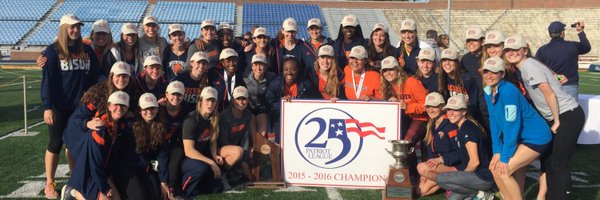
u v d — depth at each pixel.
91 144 3.65
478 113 4.70
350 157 4.74
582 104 6.77
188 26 32.44
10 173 5.16
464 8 34.12
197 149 4.49
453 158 4.24
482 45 4.68
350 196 4.51
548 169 3.87
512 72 3.84
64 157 5.99
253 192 4.60
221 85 4.98
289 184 4.83
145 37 5.57
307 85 5.12
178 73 5.25
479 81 4.71
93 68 4.52
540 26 32.34
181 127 4.42
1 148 6.40
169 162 4.29
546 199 4.04
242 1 35.28
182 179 4.39
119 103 3.65
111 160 3.90
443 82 4.66
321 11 34.69
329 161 4.77
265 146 4.78
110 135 3.75
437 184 4.33
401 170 4.21
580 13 32.16
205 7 34.69
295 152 4.80
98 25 4.63
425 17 33.88
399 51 5.56
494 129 3.81
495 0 33.81
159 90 4.59
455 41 31.94
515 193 3.78
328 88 4.98
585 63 27.31
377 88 4.93
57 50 4.23
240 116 4.73
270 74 5.09
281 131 4.80
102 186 3.71
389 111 4.66
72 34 4.21
